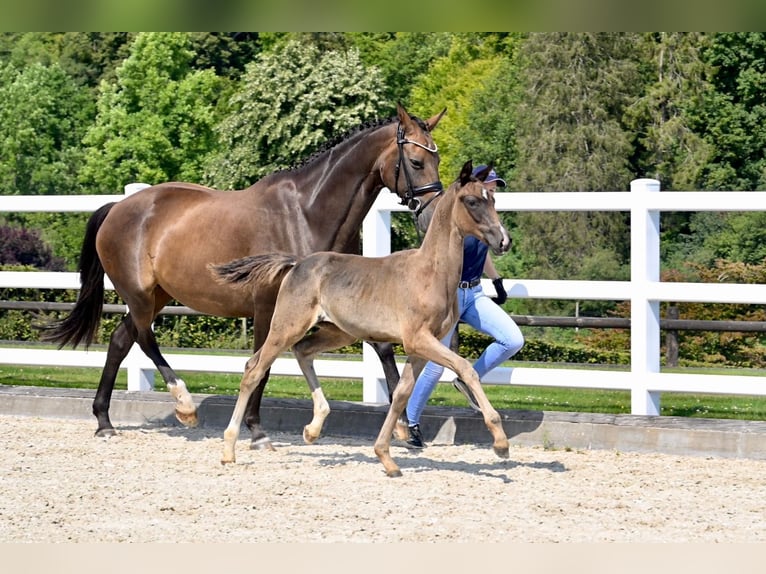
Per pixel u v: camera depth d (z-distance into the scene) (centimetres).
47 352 1295
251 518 763
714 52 4300
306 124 3972
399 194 1005
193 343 2486
